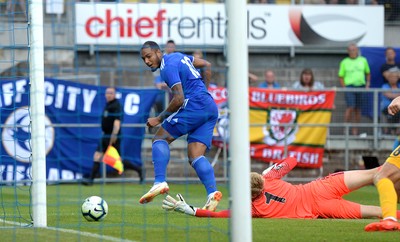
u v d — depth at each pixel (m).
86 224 27.81
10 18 54.25
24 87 52.81
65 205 37.59
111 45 61.06
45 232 25.34
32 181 27.45
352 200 43.44
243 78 20.16
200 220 28.92
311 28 64.56
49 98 55.62
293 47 64.62
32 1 27.03
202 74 32.78
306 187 30.41
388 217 25.28
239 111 20.06
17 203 35.53
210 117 31.59
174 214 31.67
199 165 30.88
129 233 24.94
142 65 62.09
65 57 61.41
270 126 57.41
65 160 55.84
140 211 33.47
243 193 19.94
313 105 57.84
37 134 27.11
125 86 62.31
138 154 56.56
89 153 56.12
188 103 31.33
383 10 65.44
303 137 57.69
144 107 56.22
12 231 25.72
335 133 59.62
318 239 23.44
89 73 61.91
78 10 60.38
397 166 26.03
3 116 52.81
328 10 64.81
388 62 62.38
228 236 22.56
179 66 31.36
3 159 53.22
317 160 57.88
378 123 59.56
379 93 59.75
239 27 20.19
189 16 61.22
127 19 60.66
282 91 57.78
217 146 57.50
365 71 61.50
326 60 65.31
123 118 55.97
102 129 55.00
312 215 30.02
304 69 62.31
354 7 65.00
